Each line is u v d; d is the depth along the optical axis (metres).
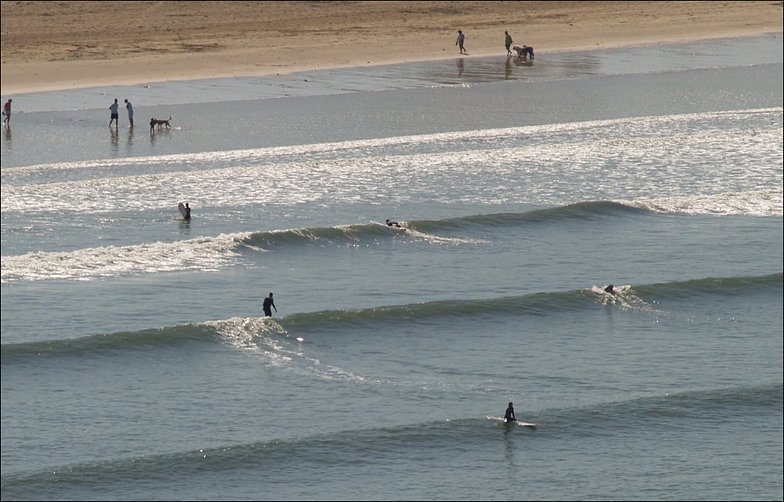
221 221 178.88
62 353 131.88
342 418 121.69
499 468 115.19
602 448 119.38
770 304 154.25
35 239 167.88
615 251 171.38
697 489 113.81
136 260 160.62
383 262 165.50
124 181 196.12
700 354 140.00
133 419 120.25
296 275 159.38
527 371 134.12
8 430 116.88
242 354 134.88
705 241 175.62
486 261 167.12
